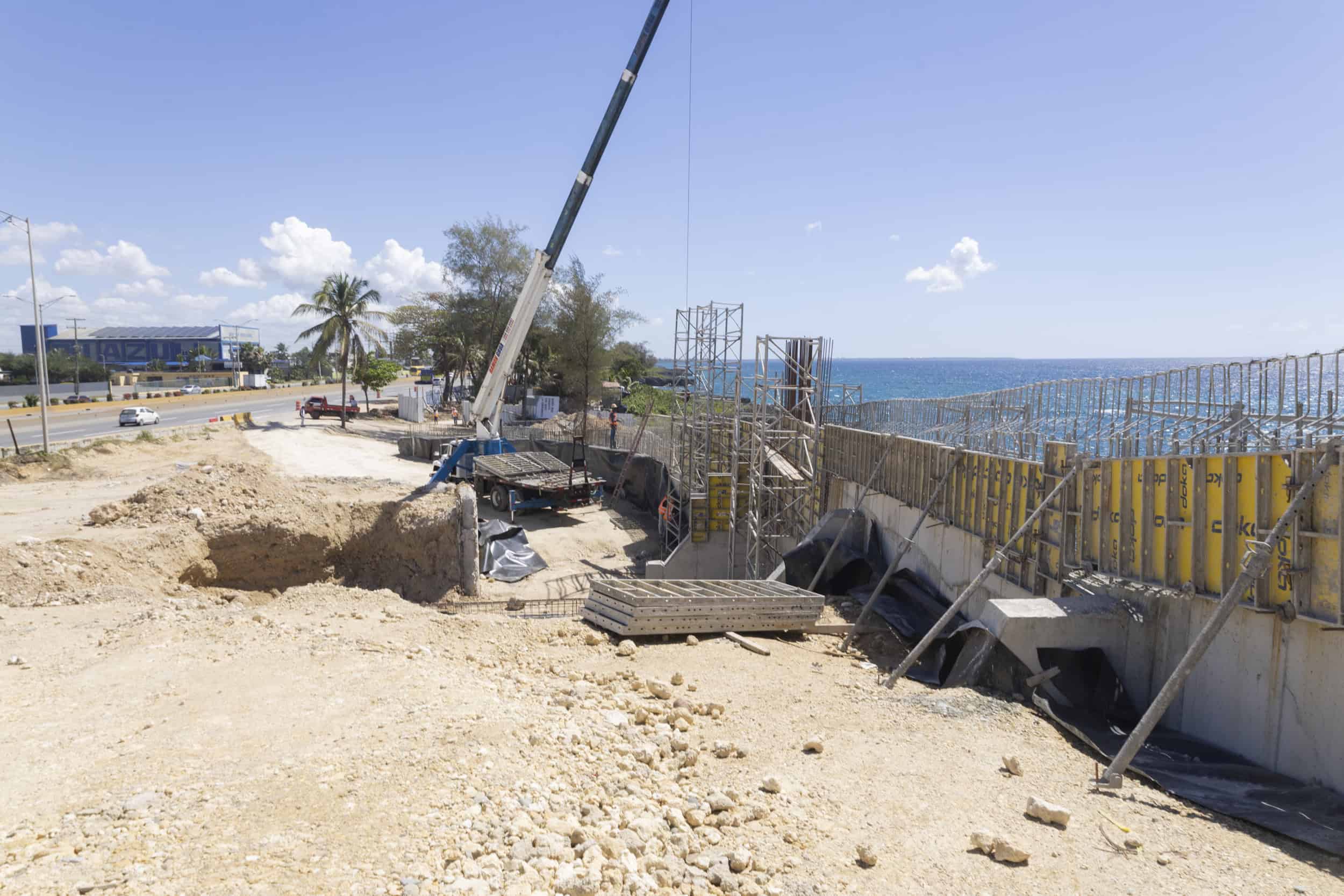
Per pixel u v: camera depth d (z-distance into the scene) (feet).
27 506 74.43
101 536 57.72
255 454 127.24
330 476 107.55
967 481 48.03
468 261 184.55
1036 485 40.22
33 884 14.53
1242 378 30.17
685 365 88.74
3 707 26.12
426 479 108.68
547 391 201.87
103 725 24.47
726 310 81.56
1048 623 32.17
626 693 31.45
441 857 16.67
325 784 19.65
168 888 14.62
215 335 559.38
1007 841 19.99
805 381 77.66
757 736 27.99
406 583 68.54
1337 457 24.12
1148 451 33.04
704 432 84.74
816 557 59.77
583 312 177.37
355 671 30.07
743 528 76.43
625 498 112.57
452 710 25.57
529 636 39.73
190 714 25.40
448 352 224.53
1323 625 24.18
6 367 332.60
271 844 16.61
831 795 23.24
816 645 42.60
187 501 67.21
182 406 239.71
